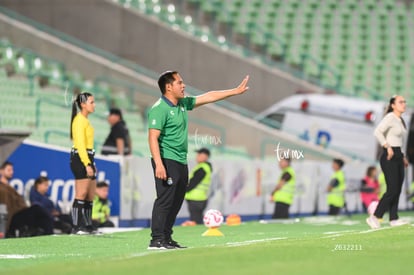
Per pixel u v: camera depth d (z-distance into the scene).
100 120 75.38
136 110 82.19
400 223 45.81
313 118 80.75
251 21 103.75
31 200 50.12
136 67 87.06
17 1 89.12
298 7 106.44
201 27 98.00
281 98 90.62
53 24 88.94
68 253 34.38
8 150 46.91
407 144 76.00
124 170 55.78
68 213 52.94
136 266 26.75
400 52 106.62
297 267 25.83
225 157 75.62
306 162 68.25
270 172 66.56
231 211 63.38
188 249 31.77
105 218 52.59
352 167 71.25
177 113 33.19
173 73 33.16
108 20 89.12
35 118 70.81
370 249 30.58
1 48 78.31
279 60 98.75
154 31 89.12
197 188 55.78
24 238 41.38
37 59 79.25
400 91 103.12
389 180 45.03
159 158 32.78
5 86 73.25
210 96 34.00
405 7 110.88
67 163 53.06
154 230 33.44
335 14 107.00
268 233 45.47
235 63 90.00
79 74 82.44
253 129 82.69
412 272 24.88
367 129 77.94
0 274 26.39
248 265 26.52
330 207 67.19
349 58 104.25
